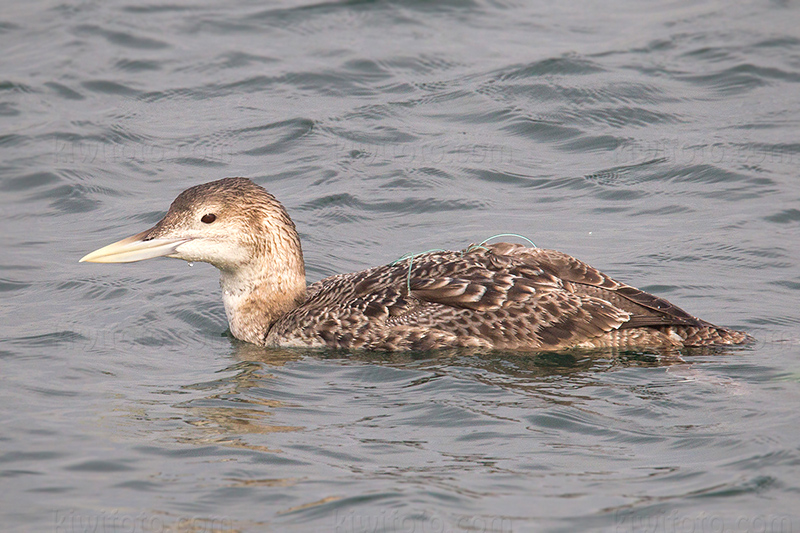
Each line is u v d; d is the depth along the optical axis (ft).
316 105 65.36
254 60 71.82
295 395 34.24
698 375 34.37
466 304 37.17
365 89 67.36
